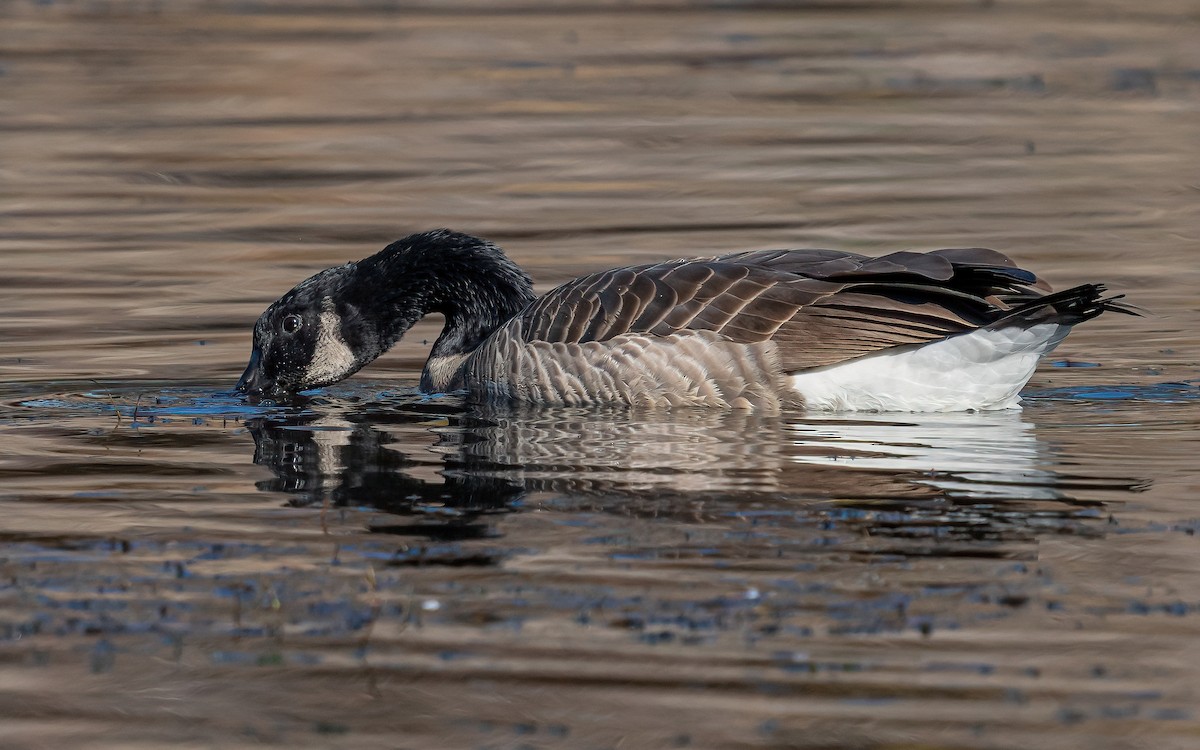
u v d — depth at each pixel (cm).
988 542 962
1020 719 750
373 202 2453
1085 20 4122
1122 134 2903
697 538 973
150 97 3195
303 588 909
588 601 879
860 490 1072
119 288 1964
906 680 788
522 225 2289
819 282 1338
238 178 2617
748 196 2464
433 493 1093
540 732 750
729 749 729
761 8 4334
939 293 1327
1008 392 1315
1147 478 1103
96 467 1188
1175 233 2217
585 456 1187
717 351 1330
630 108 3144
